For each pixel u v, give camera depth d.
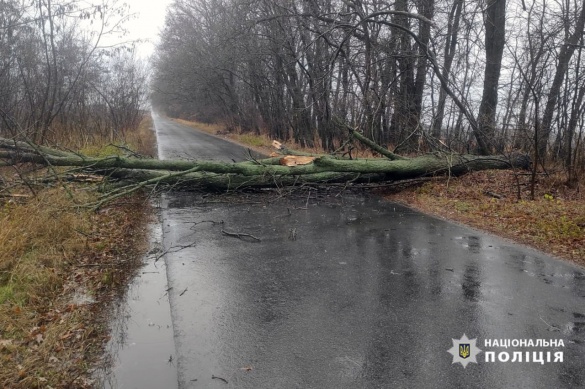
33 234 6.00
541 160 10.80
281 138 25.64
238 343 3.87
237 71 27.48
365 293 4.89
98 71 18.48
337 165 9.97
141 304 4.70
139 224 7.94
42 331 4.07
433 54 15.14
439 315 4.35
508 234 7.11
